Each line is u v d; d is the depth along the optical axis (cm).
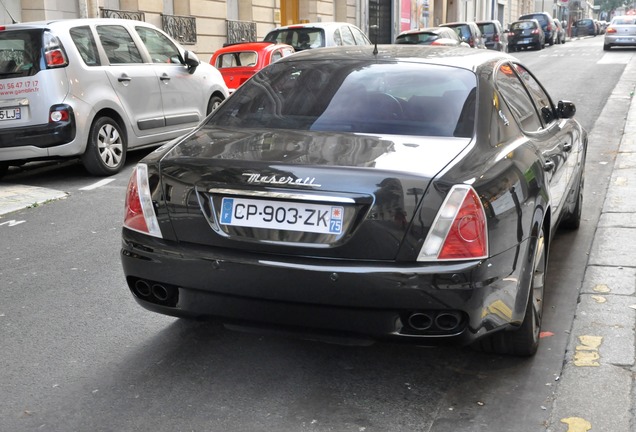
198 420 316
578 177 552
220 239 319
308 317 308
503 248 317
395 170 304
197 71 1011
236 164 321
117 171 877
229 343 392
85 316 434
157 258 331
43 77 792
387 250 298
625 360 363
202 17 2064
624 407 321
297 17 2780
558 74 2009
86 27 852
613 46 3183
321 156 321
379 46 449
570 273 495
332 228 302
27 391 344
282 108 388
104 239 601
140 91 898
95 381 353
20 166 948
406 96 375
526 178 350
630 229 583
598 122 1147
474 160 325
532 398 330
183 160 334
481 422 311
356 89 387
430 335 303
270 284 308
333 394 337
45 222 660
